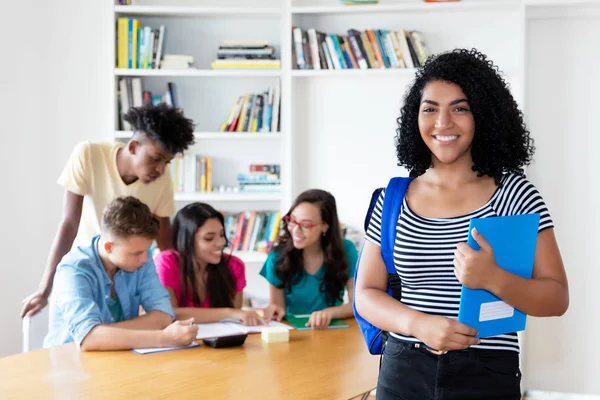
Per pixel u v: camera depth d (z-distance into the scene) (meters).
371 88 4.20
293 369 2.04
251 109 4.12
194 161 4.11
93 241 2.44
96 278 2.38
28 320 2.57
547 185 4.09
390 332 1.52
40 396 1.75
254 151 4.30
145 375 1.95
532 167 4.10
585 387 4.08
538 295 1.33
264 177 4.18
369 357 2.19
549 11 3.97
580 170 4.05
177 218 2.84
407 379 1.43
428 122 1.44
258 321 2.62
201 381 1.90
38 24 4.11
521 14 3.90
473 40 4.10
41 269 4.11
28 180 4.08
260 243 4.12
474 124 1.43
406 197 1.51
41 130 4.12
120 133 4.01
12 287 4.05
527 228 1.34
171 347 2.24
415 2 4.09
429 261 1.42
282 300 2.96
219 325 2.59
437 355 1.40
